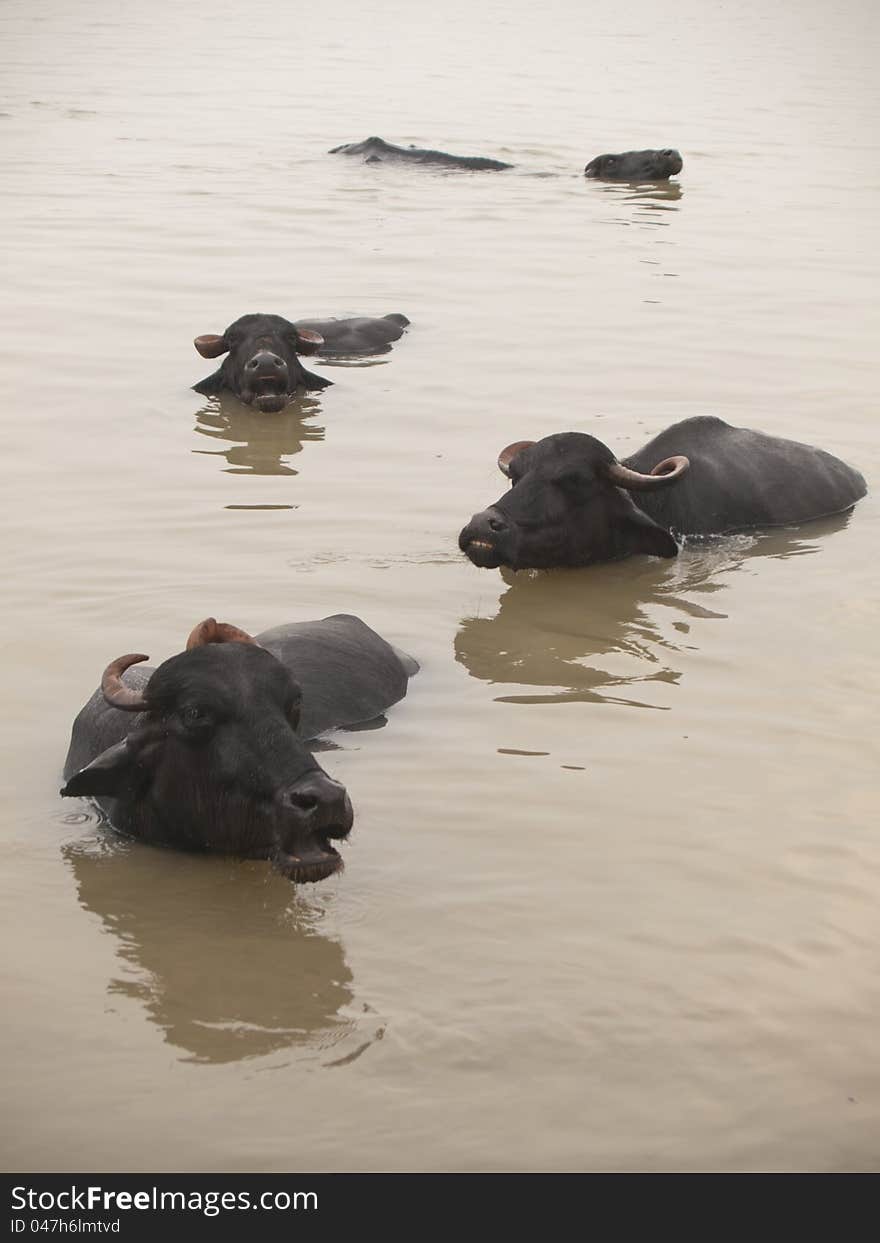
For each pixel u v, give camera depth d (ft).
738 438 94.48
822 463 94.43
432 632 73.41
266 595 76.07
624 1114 41.04
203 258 153.38
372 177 205.36
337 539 84.38
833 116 290.97
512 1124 40.57
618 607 77.87
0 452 97.19
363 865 52.70
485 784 58.39
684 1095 41.75
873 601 78.38
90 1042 43.57
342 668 64.39
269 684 53.16
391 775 58.85
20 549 80.84
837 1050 43.65
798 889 51.65
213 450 99.55
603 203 193.67
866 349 125.90
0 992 45.83
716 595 79.51
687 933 49.06
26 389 110.73
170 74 319.68
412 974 46.83
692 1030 44.32
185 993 45.93
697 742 62.34
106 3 491.72
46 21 424.46
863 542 87.56
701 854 53.78
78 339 123.54
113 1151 39.52
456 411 108.27
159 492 90.94
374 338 125.29
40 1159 39.27
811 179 217.36
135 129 240.73
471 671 69.15
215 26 441.27
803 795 58.03
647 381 115.44
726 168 225.35
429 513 88.79
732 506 89.71
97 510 87.40
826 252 165.99
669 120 277.03
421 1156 39.52
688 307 138.72
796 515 90.79
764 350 124.88
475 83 328.29
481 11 558.97
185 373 116.06
